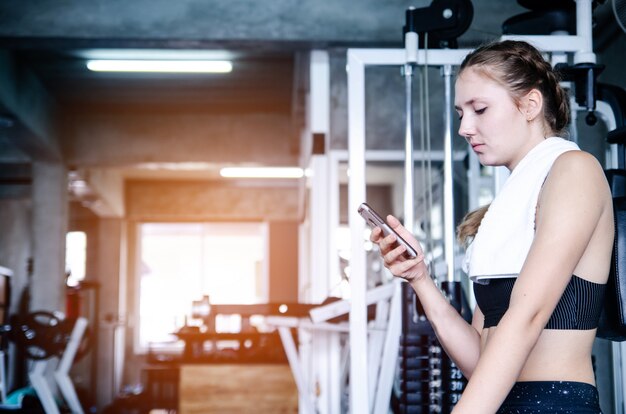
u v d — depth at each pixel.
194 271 17.38
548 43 2.74
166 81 9.35
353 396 2.72
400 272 1.54
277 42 5.79
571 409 1.25
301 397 4.95
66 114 10.66
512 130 1.36
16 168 12.09
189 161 10.74
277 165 10.90
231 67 8.76
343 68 6.68
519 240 1.30
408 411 2.83
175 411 12.09
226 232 17.47
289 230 15.64
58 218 10.43
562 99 1.40
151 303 17.06
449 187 2.87
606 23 4.96
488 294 1.36
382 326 4.12
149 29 5.75
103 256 14.98
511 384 1.13
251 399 5.14
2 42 5.88
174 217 15.17
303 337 5.48
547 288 1.17
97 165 10.70
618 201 1.69
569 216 1.20
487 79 1.36
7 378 10.90
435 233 7.51
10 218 13.10
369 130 6.66
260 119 10.83
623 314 1.62
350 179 2.80
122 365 15.41
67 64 8.72
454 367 2.83
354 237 2.78
